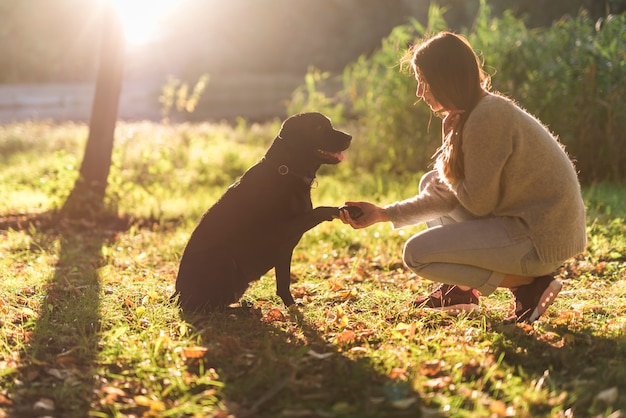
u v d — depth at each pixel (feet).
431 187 11.76
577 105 29.86
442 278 11.17
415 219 11.84
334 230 20.99
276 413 8.67
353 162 37.19
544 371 9.84
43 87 106.11
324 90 88.99
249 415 8.59
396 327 11.69
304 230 12.82
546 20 60.70
